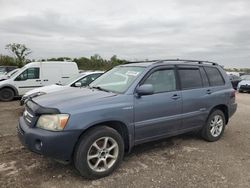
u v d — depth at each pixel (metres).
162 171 4.16
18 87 13.12
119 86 4.53
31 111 3.88
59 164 4.32
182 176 3.99
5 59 46.84
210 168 4.30
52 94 4.43
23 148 5.07
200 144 5.55
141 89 4.23
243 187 3.69
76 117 3.62
